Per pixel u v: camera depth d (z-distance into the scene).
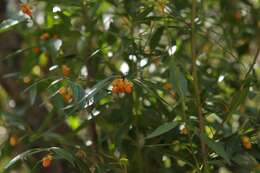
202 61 2.52
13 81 2.78
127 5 2.29
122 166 2.11
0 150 2.35
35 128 2.71
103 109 2.17
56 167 2.64
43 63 2.42
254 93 2.13
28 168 2.53
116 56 2.25
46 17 2.29
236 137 2.03
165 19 2.12
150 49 2.19
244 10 2.59
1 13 2.75
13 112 2.67
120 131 2.16
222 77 2.18
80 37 2.36
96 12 2.31
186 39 2.39
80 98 1.86
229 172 2.54
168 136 2.11
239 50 2.62
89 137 2.50
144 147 2.20
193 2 1.97
